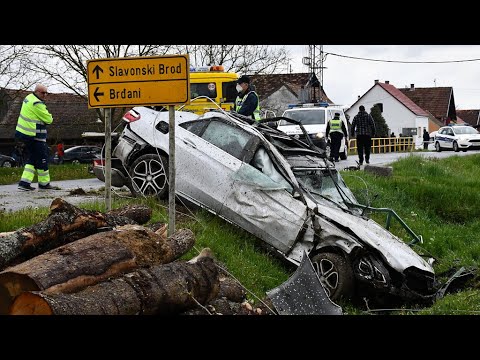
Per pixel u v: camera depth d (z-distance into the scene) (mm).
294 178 8961
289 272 8719
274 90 60812
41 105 13469
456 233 12969
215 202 9141
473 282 9344
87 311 4625
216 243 8297
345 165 22531
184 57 6980
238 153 9320
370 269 8258
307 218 8617
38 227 5613
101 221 6109
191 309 5621
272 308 6742
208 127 9734
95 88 7207
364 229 8562
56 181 17219
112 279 5129
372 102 79938
